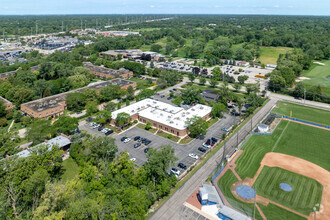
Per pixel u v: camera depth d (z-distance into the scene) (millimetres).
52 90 148375
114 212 55500
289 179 73812
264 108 139250
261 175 75938
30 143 96188
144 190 62031
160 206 63156
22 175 62188
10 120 119500
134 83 168000
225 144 96312
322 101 149625
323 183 71875
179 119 111562
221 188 69688
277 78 169250
